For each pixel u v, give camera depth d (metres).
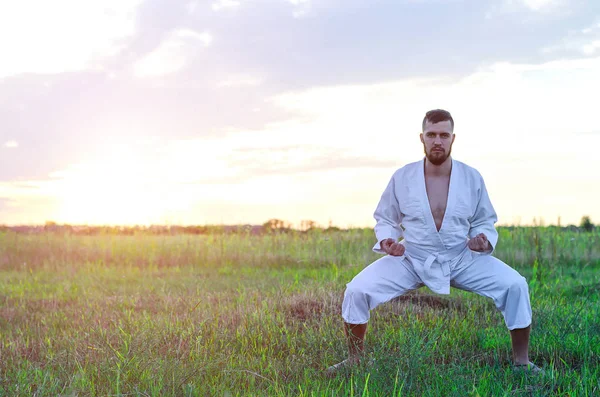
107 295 8.80
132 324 6.07
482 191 5.11
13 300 8.34
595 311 6.48
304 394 3.90
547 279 9.66
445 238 5.00
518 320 4.71
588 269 10.98
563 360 4.84
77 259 12.77
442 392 3.97
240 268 11.87
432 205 5.06
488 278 4.91
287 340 5.37
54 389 3.97
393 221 5.26
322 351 5.02
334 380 4.20
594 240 12.78
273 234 14.66
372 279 4.93
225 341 5.42
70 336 5.87
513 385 4.27
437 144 4.90
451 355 5.08
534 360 5.03
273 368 4.59
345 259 12.00
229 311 6.62
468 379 4.23
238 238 14.05
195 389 3.96
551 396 3.94
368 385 3.97
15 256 12.66
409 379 4.03
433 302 7.16
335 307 6.55
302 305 6.76
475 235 5.06
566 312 6.41
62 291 9.06
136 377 4.18
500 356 5.02
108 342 5.04
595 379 4.24
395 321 6.17
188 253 12.82
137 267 12.01
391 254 4.82
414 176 5.11
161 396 3.87
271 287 8.91
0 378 4.34
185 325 5.89
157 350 4.89
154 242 13.48
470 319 6.32
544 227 13.82
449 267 5.01
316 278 9.48
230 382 4.27
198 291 8.66
